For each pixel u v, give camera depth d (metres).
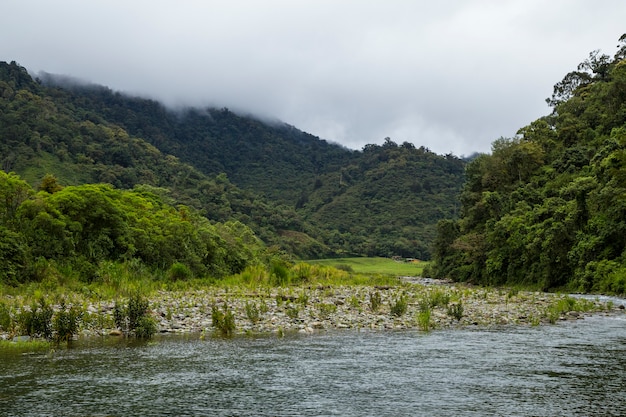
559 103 130.12
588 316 31.34
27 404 11.09
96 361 15.78
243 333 22.11
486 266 84.25
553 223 67.94
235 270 68.19
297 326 24.12
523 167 97.56
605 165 62.25
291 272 57.59
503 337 21.61
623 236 59.38
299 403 11.37
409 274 141.00
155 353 17.19
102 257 46.03
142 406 11.05
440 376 14.09
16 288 35.44
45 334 19.78
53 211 43.62
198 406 11.09
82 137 174.88
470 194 102.12
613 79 102.06
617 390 12.52
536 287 70.75
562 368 15.18
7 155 141.25
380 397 11.88
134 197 63.44
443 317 28.20
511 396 11.97
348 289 44.88
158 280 45.91
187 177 191.00
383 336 21.67
